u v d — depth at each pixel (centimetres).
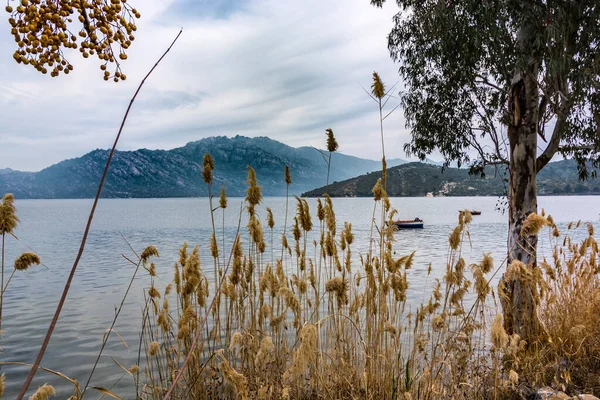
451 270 495
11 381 984
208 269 2580
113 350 1192
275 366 418
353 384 477
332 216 592
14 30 172
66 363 1102
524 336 651
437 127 1088
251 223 516
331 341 536
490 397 462
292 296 307
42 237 6006
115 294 2072
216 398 417
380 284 527
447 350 453
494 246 3675
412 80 1122
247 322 534
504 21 780
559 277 771
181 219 10931
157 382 550
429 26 970
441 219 8762
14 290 2248
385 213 556
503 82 1048
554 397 486
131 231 7025
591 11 737
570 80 882
